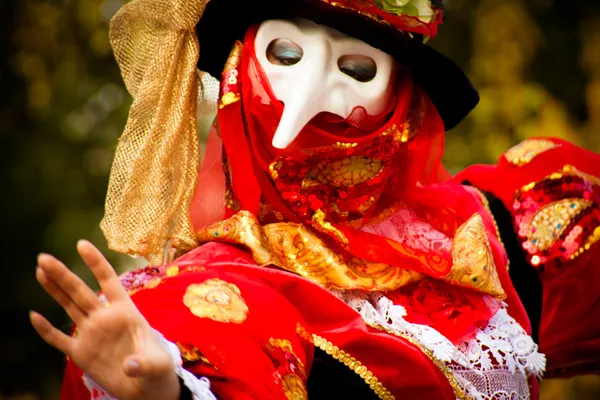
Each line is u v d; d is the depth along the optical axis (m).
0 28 9.40
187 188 3.61
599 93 8.86
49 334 2.63
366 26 3.51
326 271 3.53
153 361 2.57
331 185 3.65
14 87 9.59
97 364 2.64
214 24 3.71
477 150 8.63
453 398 3.47
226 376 2.94
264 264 3.44
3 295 9.57
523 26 8.86
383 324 3.47
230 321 3.07
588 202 4.42
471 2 9.13
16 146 9.53
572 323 4.45
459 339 3.59
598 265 4.40
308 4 3.47
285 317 3.23
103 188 9.37
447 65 3.71
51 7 9.29
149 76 3.61
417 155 3.87
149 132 3.58
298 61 3.56
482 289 3.66
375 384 3.37
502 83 8.71
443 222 3.92
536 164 4.49
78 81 9.32
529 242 4.40
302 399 3.10
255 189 3.61
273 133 3.55
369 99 3.59
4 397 9.45
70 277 2.61
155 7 3.65
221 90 3.63
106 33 9.04
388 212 3.82
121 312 2.62
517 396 3.64
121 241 3.53
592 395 8.49
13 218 9.44
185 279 3.18
